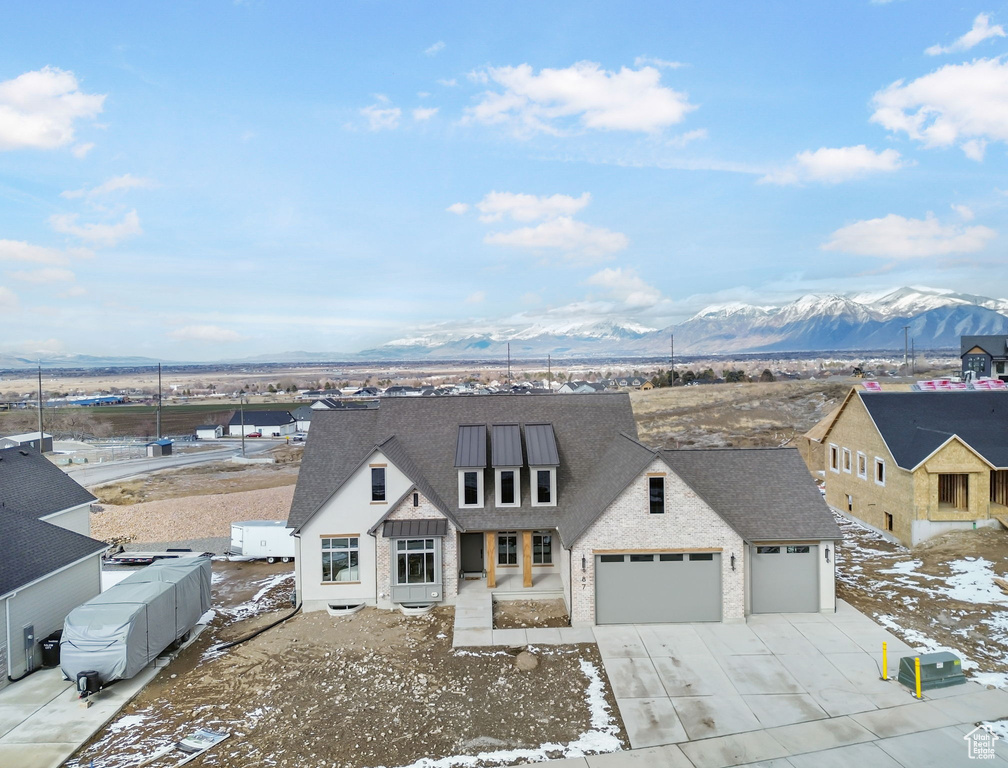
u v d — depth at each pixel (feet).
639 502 75.25
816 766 47.93
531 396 103.30
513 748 51.31
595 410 101.14
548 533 91.56
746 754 49.73
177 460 265.75
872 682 60.44
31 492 95.04
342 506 84.84
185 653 72.74
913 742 50.52
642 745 51.31
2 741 53.93
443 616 80.28
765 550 77.71
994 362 246.27
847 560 96.58
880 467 111.55
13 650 67.00
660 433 245.86
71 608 77.82
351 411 101.45
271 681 64.54
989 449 101.86
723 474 84.89
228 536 136.67
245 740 53.57
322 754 51.06
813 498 81.15
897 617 75.15
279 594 94.84
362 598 84.89
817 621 74.90
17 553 71.61
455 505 87.92
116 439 366.63
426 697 59.77
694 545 74.95
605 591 75.36
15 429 385.29
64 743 53.47
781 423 253.03
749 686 60.34
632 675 62.95
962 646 66.80
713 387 388.37
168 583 71.51
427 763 49.47
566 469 92.63
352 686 62.44
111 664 62.08
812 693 58.70
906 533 102.01
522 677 63.26
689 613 75.31
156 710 59.67
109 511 159.63
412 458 93.71
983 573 85.35
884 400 116.26
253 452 295.48
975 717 53.83
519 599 84.17
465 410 100.89
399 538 81.61
